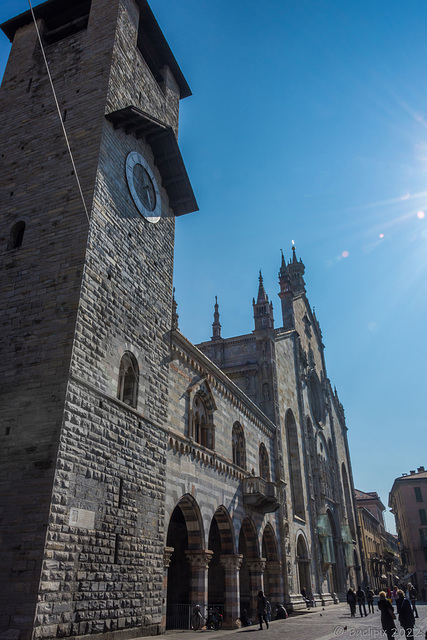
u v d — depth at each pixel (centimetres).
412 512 9306
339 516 7300
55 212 2244
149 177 2884
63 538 1606
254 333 5178
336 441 8044
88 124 2462
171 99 3491
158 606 2091
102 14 2858
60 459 1667
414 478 9544
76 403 1809
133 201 2602
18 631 1420
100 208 2248
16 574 1512
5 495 1662
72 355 1842
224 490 3141
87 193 2228
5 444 1761
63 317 1941
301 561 4906
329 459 7425
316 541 5516
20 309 2053
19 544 1558
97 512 1803
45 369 1853
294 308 6762
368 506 12719
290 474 5175
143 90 2992
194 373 3011
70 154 2289
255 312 5306
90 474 1806
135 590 1942
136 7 3102
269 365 4959
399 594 1834
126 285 2358
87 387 1895
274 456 4544
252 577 3553
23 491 1644
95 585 1711
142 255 2592
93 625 1662
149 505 2177
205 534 2741
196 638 2161
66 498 1658
